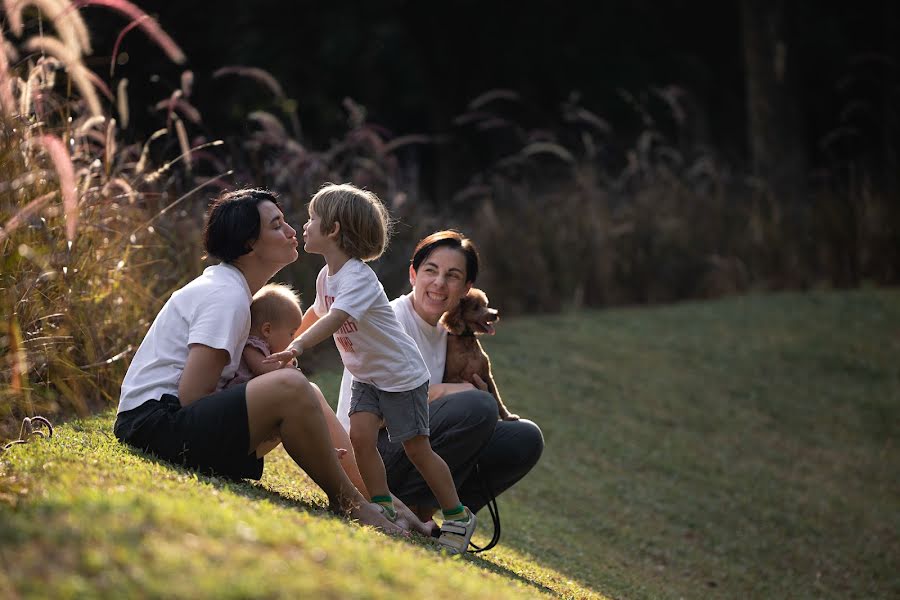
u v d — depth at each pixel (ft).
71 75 45.34
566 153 132.77
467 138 210.79
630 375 97.35
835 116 234.58
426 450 41.14
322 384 71.92
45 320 46.91
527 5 208.74
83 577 23.04
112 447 37.86
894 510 78.54
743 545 68.80
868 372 104.53
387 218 42.45
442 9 200.54
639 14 218.18
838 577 66.64
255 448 38.06
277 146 93.50
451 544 40.88
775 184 163.53
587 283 120.47
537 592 35.94
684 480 77.87
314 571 25.26
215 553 25.02
